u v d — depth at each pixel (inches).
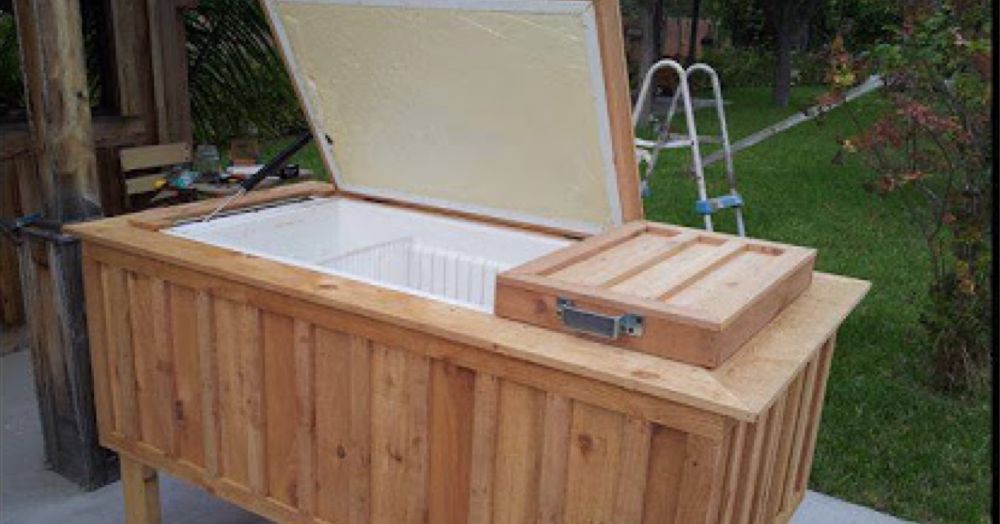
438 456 71.0
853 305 76.0
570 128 85.6
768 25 590.6
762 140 396.5
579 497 64.2
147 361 90.4
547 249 94.3
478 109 91.0
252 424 82.4
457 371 67.9
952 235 150.7
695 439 57.5
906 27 141.8
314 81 104.1
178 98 162.4
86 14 161.5
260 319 79.0
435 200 104.3
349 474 77.2
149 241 87.1
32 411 130.6
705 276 72.6
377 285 75.7
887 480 120.9
